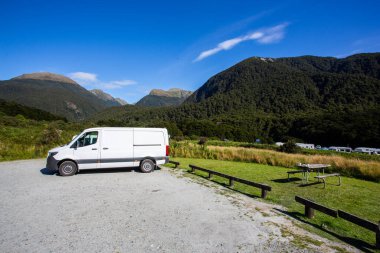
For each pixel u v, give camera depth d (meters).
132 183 9.23
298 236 4.84
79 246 4.22
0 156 15.78
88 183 9.09
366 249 4.44
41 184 8.81
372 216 6.61
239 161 18.98
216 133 95.56
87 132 10.88
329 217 6.26
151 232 4.85
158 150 11.77
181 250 4.15
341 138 73.56
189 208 6.39
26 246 4.20
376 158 24.09
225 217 5.79
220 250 4.18
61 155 10.37
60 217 5.57
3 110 68.38
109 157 10.98
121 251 4.07
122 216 5.71
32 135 21.86
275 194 8.53
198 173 12.13
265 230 5.08
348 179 12.86
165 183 9.37
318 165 11.43
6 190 7.90
